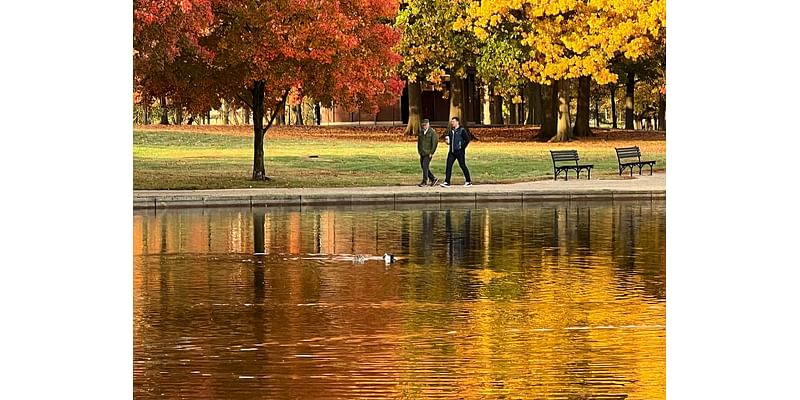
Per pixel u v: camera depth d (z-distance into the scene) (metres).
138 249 34.66
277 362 19.00
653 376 18.08
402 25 98.62
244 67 61.81
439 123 133.00
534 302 25.02
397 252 33.91
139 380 17.78
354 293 26.27
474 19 98.62
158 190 56.97
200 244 35.94
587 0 93.00
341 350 19.97
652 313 23.62
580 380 17.77
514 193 53.28
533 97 132.25
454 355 19.55
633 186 58.50
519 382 17.61
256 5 59.75
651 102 146.62
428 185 60.34
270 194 51.97
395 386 17.34
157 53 58.22
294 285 27.50
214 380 17.75
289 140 99.81
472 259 32.31
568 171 72.12
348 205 51.84
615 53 105.94
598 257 32.72
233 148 89.69
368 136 107.19
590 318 23.06
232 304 24.80
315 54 60.50
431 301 25.12
